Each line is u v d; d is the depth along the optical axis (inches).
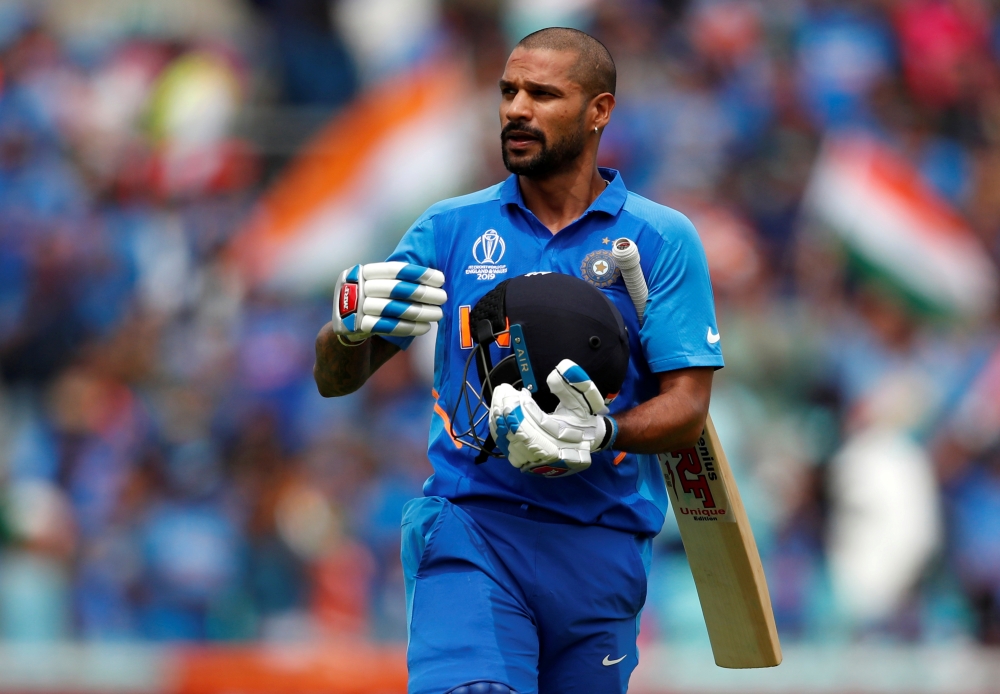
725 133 1695.4
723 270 1523.1
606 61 525.0
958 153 1818.4
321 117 1683.1
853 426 1400.1
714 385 1407.5
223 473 1309.1
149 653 1051.9
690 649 1147.9
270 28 1779.0
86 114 1705.2
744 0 1875.0
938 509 1337.4
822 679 1061.1
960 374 1505.9
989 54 1937.7
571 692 531.5
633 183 1643.7
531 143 515.8
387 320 485.1
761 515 1296.8
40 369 1488.7
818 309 1537.9
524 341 489.7
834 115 1797.5
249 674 1048.2
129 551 1250.6
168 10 1900.8
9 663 1032.8
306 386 1424.7
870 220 1595.7
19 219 1596.9
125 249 1568.7
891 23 1893.5
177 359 1469.0
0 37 1792.6
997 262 1686.8
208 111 1663.4
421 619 517.7
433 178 1567.4
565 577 521.7
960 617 1296.8
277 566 1248.8
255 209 1598.2
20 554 1243.2
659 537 1232.8
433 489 538.0
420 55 1756.9
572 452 474.6
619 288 522.0
